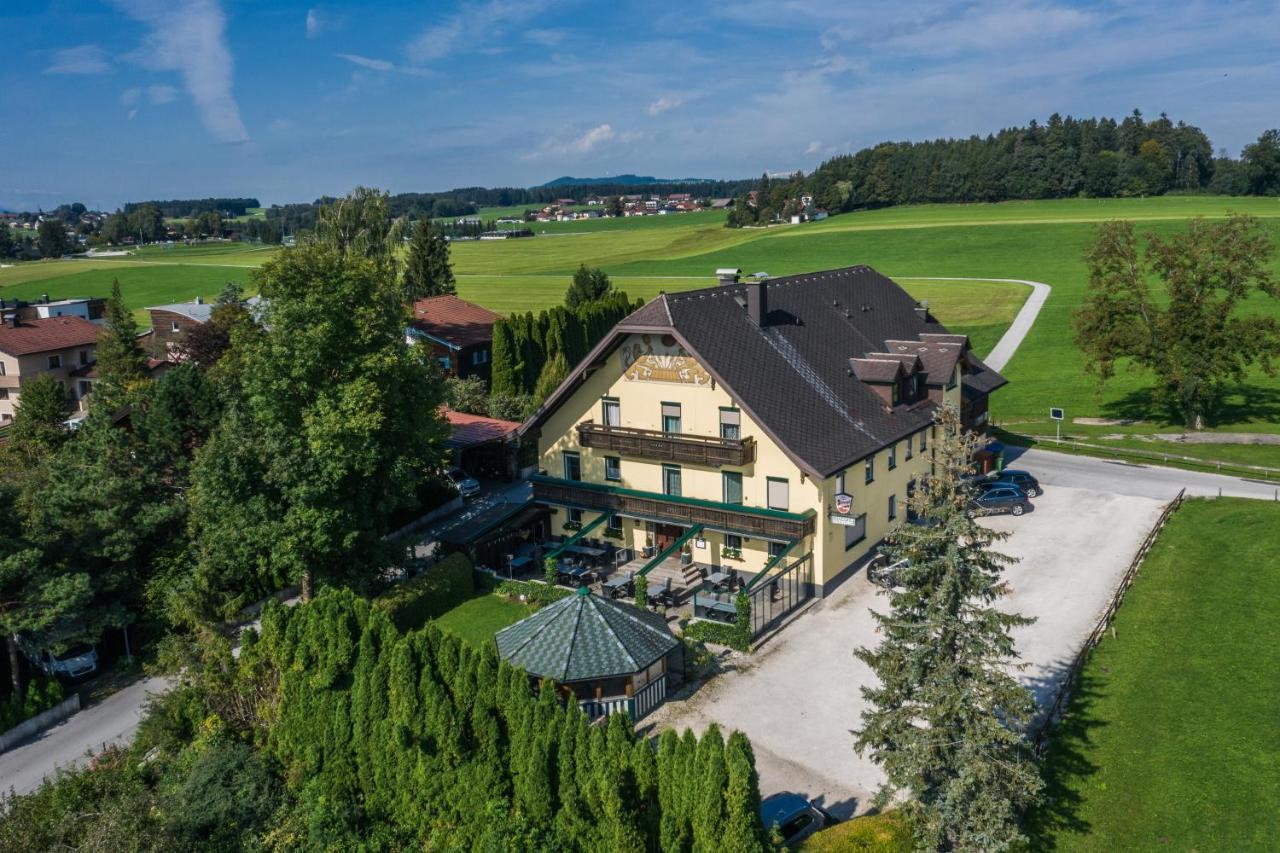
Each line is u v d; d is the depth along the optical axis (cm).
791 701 3306
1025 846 2538
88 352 10169
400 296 4512
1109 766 2861
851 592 4150
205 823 2534
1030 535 4709
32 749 3556
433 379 4431
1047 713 3136
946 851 2400
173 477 4669
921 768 2278
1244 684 3188
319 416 4006
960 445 2295
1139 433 6631
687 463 4278
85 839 2416
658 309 4288
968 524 2258
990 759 2270
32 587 3838
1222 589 3878
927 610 2341
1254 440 6312
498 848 2231
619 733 2344
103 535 4241
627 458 4603
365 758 2680
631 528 4712
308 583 4231
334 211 9362
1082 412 7312
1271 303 9744
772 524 4062
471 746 2562
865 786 2838
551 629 3184
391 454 4244
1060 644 3600
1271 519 4516
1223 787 2714
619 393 4547
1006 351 9288
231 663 3080
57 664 4094
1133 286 6656
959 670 2306
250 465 4053
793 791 2823
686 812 2242
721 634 3712
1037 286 12206
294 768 2764
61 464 4388
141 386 5538
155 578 4328
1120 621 3731
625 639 3150
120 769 2964
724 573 4375
